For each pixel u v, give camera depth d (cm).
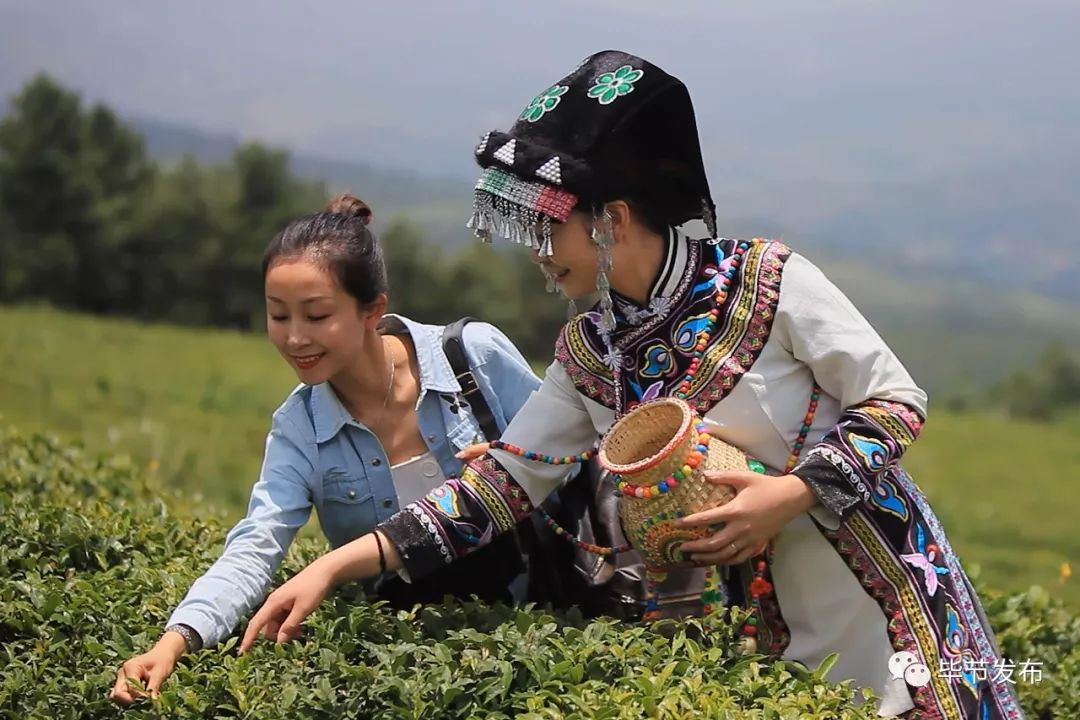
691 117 356
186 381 1892
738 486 342
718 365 356
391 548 373
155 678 351
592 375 375
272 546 391
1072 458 1947
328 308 379
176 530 500
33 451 701
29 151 3756
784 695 334
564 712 332
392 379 412
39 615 393
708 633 379
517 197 347
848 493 342
